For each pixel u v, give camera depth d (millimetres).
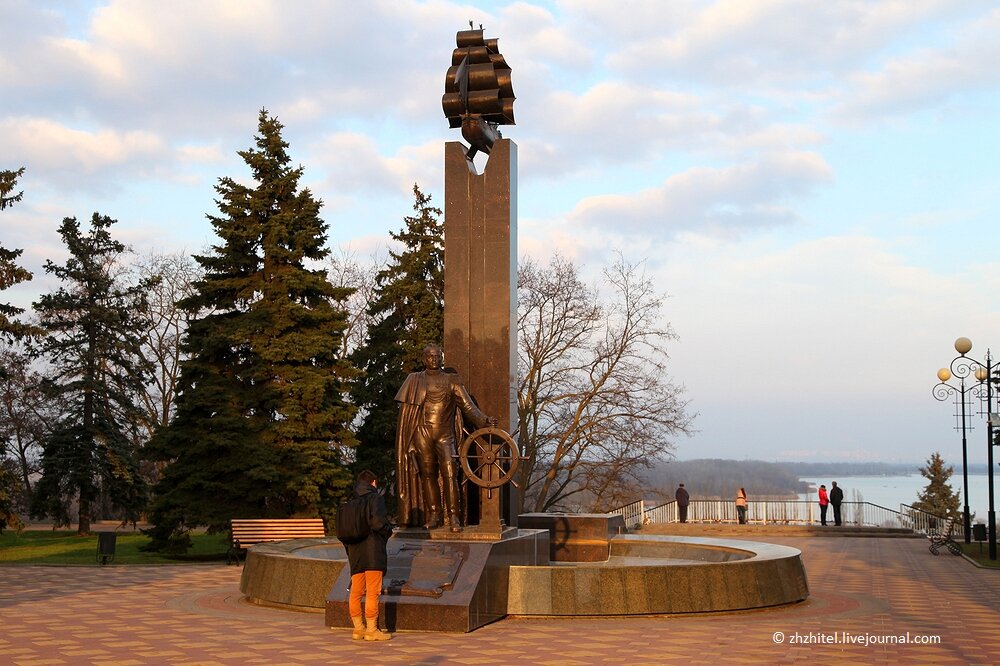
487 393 15172
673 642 10781
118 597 15156
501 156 15633
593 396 38469
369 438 32500
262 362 26984
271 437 26219
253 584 14359
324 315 27625
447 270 15555
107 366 39281
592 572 12758
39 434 42469
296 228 28484
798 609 13875
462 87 15750
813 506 41875
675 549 17484
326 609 11820
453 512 13398
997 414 26484
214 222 28234
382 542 11133
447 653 10070
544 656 9898
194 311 28453
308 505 26484
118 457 38031
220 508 25000
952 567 22969
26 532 38531
